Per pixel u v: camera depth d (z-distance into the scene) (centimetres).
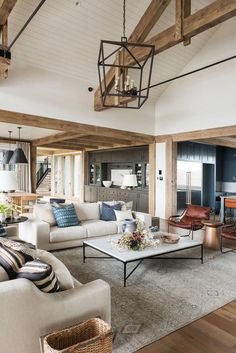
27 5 443
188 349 204
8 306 149
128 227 403
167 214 765
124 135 735
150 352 200
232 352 201
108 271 357
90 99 661
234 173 985
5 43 422
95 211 540
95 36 537
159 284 319
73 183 1311
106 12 497
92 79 643
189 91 711
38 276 164
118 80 323
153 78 704
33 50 534
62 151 1341
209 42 658
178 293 296
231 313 256
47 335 154
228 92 625
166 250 347
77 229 455
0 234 369
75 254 423
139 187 916
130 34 549
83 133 663
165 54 646
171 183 760
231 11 345
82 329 168
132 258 315
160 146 794
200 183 916
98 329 169
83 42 543
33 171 990
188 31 398
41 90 581
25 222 450
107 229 487
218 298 285
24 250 187
